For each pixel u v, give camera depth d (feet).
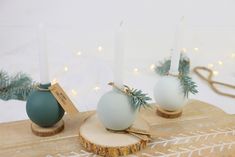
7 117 3.37
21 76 3.72
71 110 2.48
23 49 4.53
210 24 4.93
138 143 2.32
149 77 4.43
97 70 4.45
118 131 2.41
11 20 4.45
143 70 4.60
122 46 2.26
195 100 3.20
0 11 4.39
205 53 4.93
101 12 4.68
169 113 2.82
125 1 4.67
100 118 2.37
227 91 4.15
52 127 2.55
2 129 2.60
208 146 2.45
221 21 4.94
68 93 3.90
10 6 4.41
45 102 2.39
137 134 2.38
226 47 4.98
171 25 4.86
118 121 2.29
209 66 4.74
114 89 2.36
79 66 4.50
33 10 4.50
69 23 4.65
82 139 2.36
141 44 4.85
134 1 4.69
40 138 2.48
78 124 2.69
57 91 2.45
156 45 4.90
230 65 4.79
